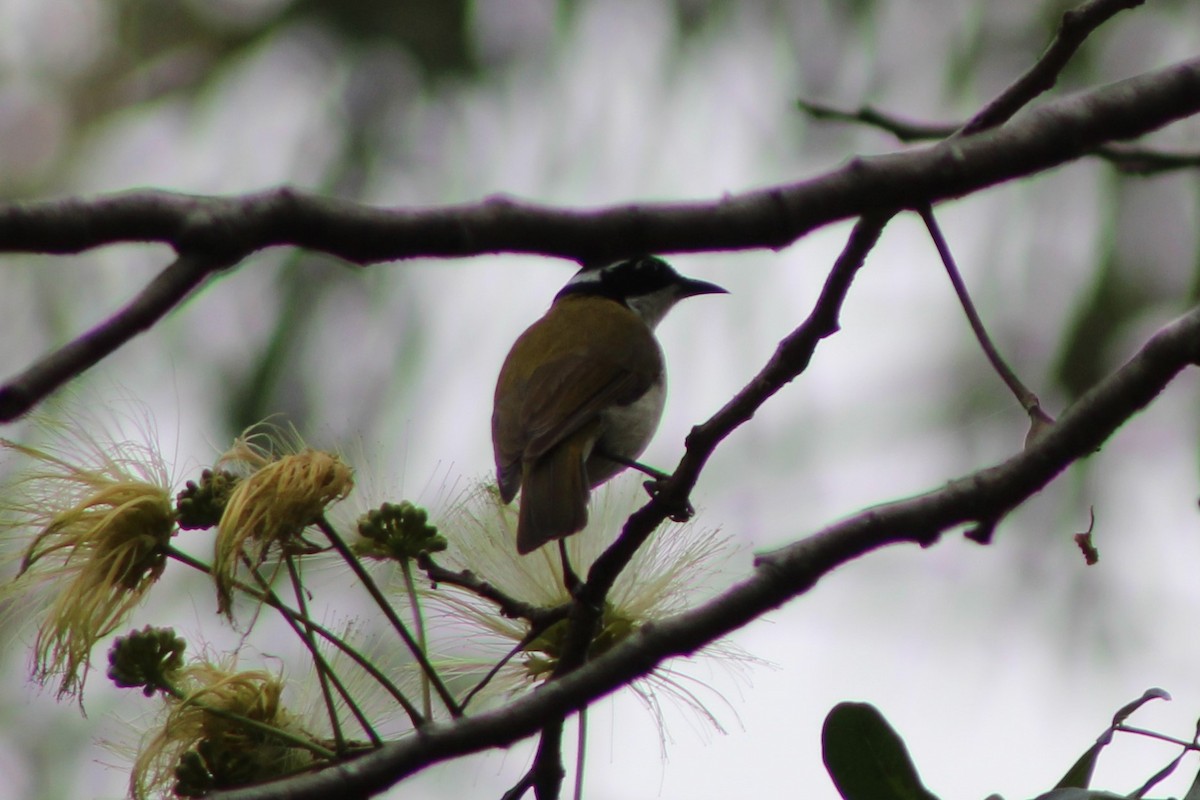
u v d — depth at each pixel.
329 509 7.21
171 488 6.98
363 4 18.08
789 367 6.77
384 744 6.40
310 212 5.09
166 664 6.85
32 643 6.89
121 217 4.86
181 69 19.80
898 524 6.29
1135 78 6.34
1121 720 6.15
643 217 5.46
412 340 16.53
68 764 15.96
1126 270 17.08
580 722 6.80
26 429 7.61
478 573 7.63
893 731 6.18
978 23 16.83
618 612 7.58
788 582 6.04
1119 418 6.61
